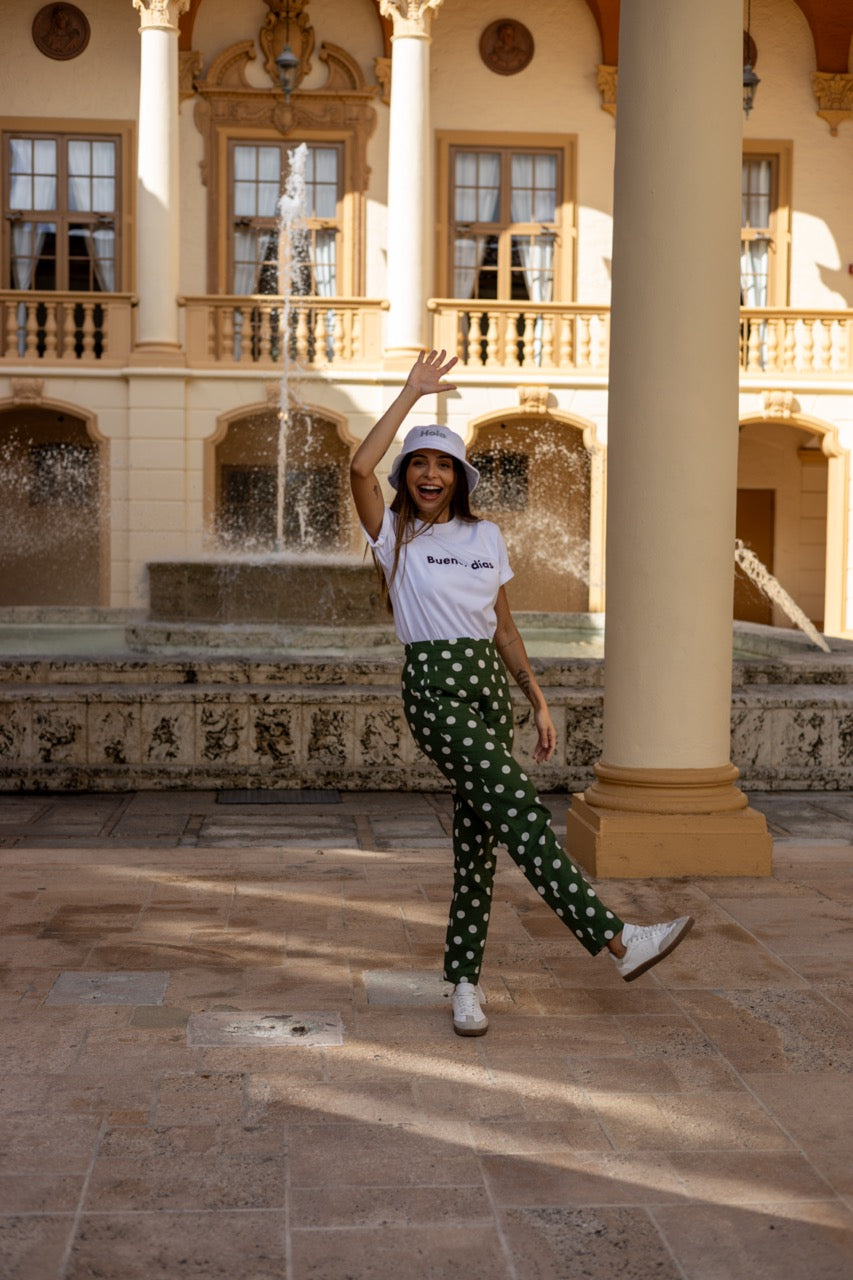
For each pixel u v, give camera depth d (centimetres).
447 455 364
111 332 2109
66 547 2364
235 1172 286
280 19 2225
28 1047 354
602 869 557
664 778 566
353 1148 298
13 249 2244
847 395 2152
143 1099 322
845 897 527
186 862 577
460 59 2266
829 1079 343
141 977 416
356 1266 250
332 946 453
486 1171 288
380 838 691
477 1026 369
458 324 2130
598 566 2150
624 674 573
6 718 798
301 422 2281
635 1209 273
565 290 2297
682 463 557
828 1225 268
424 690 359
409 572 362
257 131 2238
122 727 804
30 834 688
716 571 565
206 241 2247
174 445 2095
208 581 1262
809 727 841
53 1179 281
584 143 2286
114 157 2241
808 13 2289
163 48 2042
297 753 815
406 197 2070
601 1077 342
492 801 356
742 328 2166
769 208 2338
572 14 2272
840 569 2164
